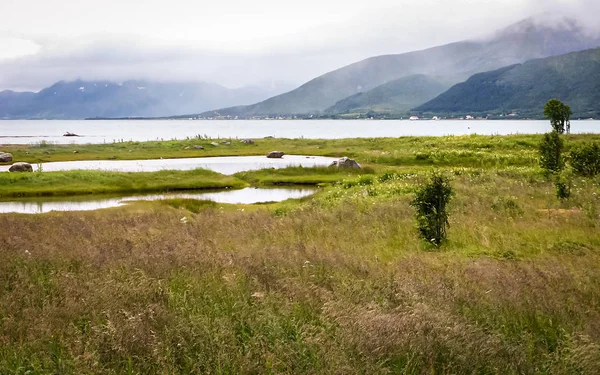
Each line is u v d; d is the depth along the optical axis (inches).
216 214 987.9
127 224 815.7
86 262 429.4
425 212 603.5
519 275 381.4
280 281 352.5
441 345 244.5
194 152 3127.5
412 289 336.2
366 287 347.6
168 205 1290.6
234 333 261.6
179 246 496.4
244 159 2763.3
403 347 242.4
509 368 232.7
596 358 235.6
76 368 223.9
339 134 7677.2
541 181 1092.5
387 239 619.5
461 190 979.3
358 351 239.1
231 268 397.4
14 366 228.5
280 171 2074.3
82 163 2603.3
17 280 370.3
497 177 1147.3
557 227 624.7
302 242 578.2
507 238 581.6
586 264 449.7
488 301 324.8
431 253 536.7
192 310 291.7
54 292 338.0
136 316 269.6
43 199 1611.7
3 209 1375.5
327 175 1972.2
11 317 284.4
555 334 273.4
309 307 305.6
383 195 1017.5
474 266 424.8
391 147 2672.2
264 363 231.6
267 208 1114.7
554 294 336.2
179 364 232.8
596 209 709.9
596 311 310.2
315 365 227.9
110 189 1781.5
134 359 238.2
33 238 616.1
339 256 477.1
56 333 265.3
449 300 320.8
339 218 787.4
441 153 2047.2
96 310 295.9
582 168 1137.4
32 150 3245.6
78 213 1141.7
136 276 366.6
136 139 6205.7
